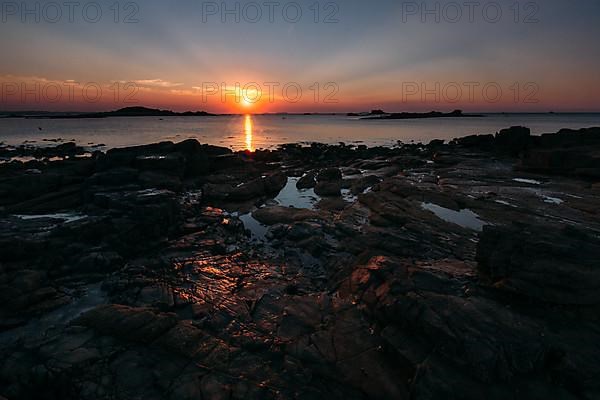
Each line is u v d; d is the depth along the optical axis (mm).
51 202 22984
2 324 11609
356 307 12055
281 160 47125
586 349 8664
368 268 13305
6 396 8812
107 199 21188
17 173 28172
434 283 11602
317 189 30156
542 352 8625
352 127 143500
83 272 15117
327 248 18031
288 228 20641
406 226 19500
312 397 8812
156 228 18641
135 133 101375
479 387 8156
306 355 10000
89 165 28703
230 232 20641
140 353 10039
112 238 16969
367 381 9109
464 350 8570
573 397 7941
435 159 43531
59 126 135750
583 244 10820
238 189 27547
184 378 9242
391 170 37812
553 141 42812
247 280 14914
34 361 9578
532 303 10297
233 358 10031
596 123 154625
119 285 14062
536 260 10703
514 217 20875
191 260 16719
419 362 8945
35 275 13609
